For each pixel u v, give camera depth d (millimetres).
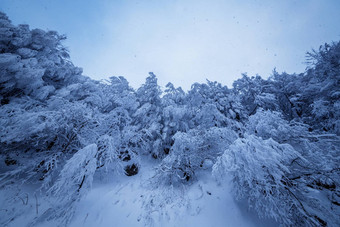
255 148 4020
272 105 14320
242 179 4352
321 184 4480
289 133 5324
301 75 16438
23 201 5160
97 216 5340
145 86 13922
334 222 3807
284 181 4230
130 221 5148
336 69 9766
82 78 12094
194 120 13297
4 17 9727
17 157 6480
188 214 5223
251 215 4828
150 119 12297
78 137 6797
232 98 13438
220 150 7402
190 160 7230
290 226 3928
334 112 9352
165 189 6789
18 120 5691
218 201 5527
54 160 6590
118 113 10227
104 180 8109
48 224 4664
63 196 4965
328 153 4914
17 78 7539
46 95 8812
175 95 13266
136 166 9539
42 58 10219
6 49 8961
